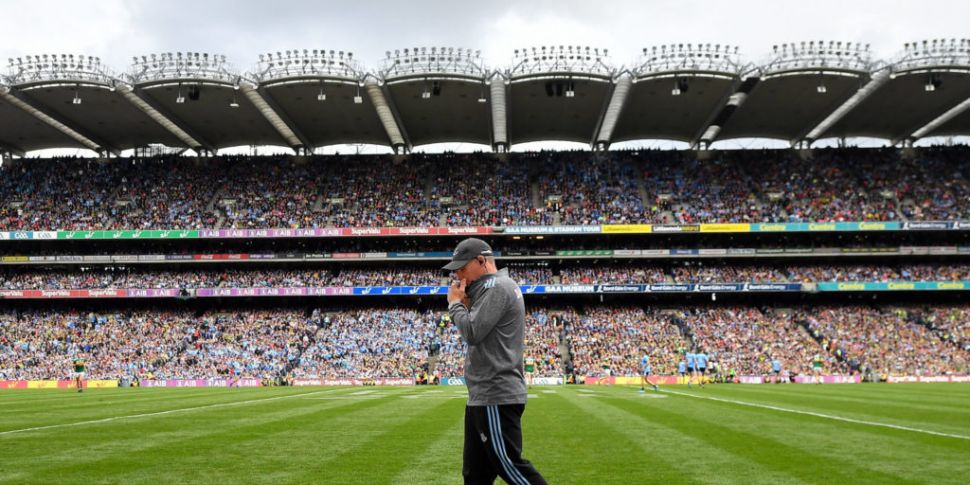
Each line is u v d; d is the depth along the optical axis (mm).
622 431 15625
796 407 23453
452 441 13852
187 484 9242
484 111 67312
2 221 68750
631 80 58531
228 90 60375
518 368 6078
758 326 63875
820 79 58438
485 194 72688
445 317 65438
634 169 75938
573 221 68812
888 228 65562
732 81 58719
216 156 77938
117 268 69375
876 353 58844
